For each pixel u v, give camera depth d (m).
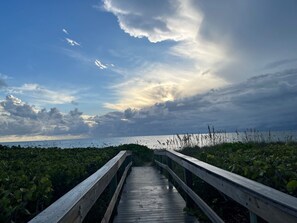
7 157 7.46
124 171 7.74
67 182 3.99
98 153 8.54
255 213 1.83
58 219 1.46
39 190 2.90
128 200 5.74
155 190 6.80
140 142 19.19
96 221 4.53
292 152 4.84
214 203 4.30
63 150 9.82
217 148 8.88
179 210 4.86
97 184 2.70
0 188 2.71
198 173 3.60
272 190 1.82
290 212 1.40
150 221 4.28
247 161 4.05
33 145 11.71
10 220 2.38
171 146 12.55
